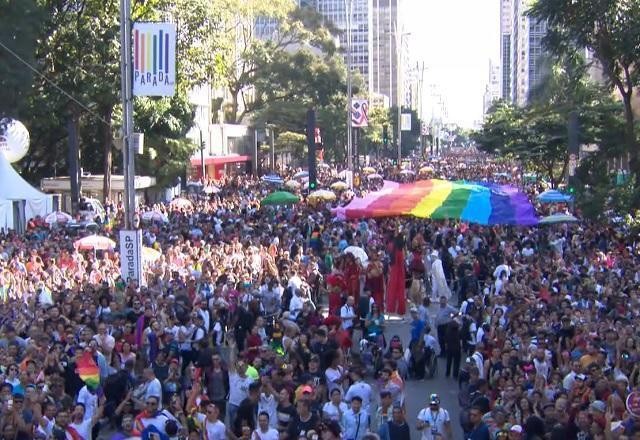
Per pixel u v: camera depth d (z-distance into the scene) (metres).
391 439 12.72
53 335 16.91
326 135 94.62
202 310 19.25
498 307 19.16
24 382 13.93
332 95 89.00
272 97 88.94
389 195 26.44
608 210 32.69
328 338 17.19
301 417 12.83
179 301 20.39
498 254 30.23
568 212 38.59
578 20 29.62
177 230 34.59
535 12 30.72
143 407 13.01
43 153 53.28
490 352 16.39
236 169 92.81
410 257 30.88
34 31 37.25
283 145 95.56
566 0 29.47
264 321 19.41
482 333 18.50
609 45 30.02
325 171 91.00
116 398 15.23
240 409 13.87
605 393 13.22
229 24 79.62
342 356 16.03
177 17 45.31
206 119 83.00
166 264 25.88
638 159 32.16
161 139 53.84
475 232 34.78
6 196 38.28
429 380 20.34
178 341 17.62
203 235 33.81
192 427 12.88
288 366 14.62
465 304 21.11
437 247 33.00
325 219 40.91
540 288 21.73
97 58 43.81
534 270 23.92
